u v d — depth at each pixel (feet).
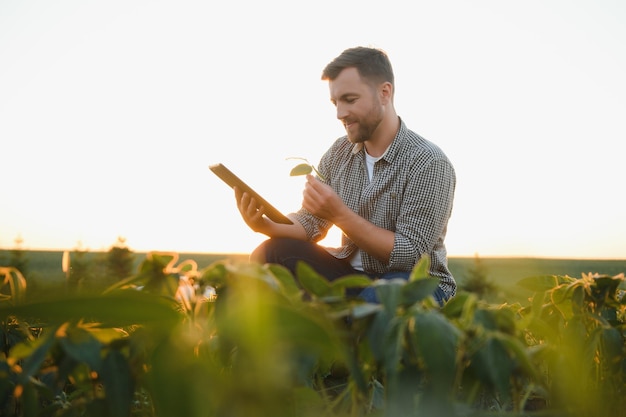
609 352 3.90
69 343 2.72
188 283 3.20
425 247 9.11
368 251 8.91
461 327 3.03
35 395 3.10
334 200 8.61
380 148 9.83
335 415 3.36
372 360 3.10
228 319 2.44
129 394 2.78
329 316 2.92
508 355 2.86
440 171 9.30
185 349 2.62
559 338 4.09
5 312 2.30
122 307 2.46
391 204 9.51
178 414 2.55
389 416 2.85
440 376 2.63
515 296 4.40
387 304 2.85
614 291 4.18
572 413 3.34
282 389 2.56
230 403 2.39
